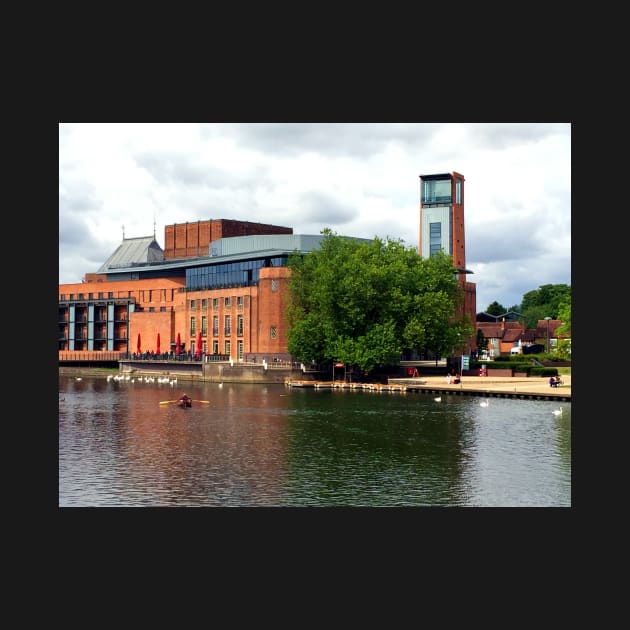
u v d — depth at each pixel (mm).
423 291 124188
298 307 130250
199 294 161250
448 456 54875
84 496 43562
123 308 185125
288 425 70250
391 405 87812
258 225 189875
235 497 43500
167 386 127688
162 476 48531
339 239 133125
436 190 187250
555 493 44438
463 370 131000
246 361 145250
